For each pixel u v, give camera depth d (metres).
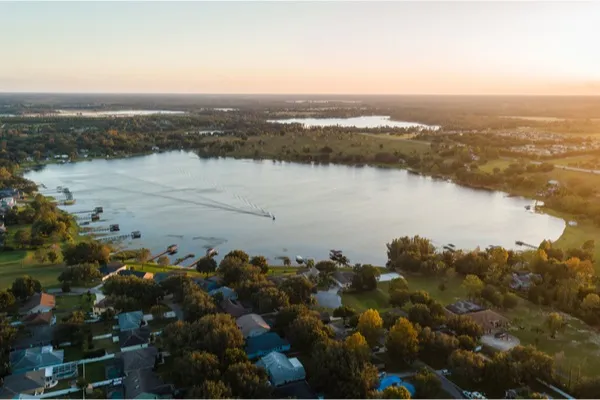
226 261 176.12
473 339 130.62
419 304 141.00
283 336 134.75
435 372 119.06
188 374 107.81
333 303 158.38
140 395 104.56
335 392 107.50
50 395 108.69
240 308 146.38
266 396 104.44
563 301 155.38
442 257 193.50
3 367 115.88
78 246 190.75
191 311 138.88
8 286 169.62
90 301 157.62
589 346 133.62
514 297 155.88
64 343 130.88
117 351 128.12
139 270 186.25
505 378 111.50
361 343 118.25
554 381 113.94
